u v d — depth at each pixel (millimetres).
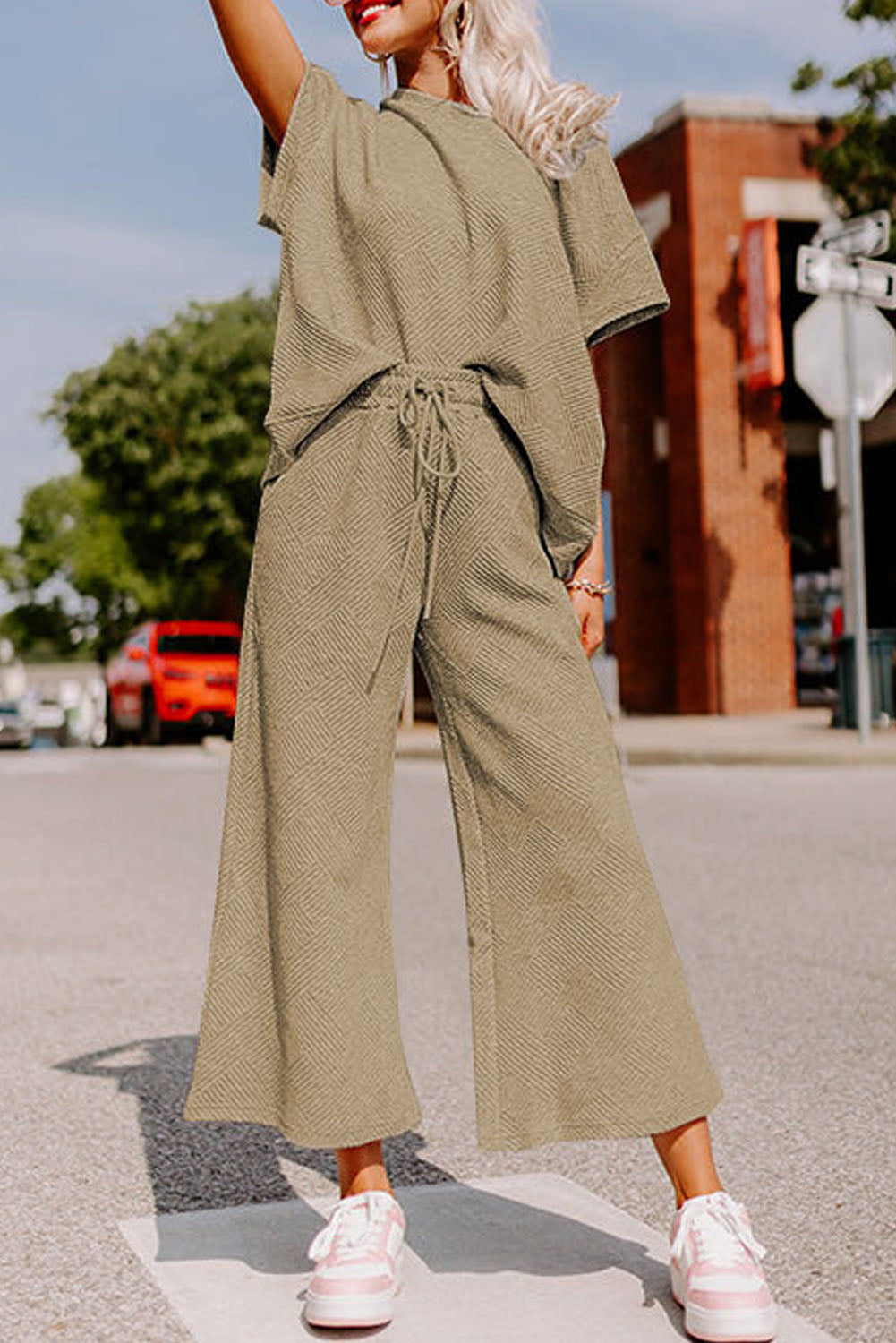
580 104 2203
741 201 19875
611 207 2250
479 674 2139
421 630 2182
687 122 19734
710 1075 2104
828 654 21250
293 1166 2816
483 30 2215
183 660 20812
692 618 20016
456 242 2133
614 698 18500
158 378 26922
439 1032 3871
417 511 2104
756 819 8422
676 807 9203
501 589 2135
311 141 2154
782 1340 1965
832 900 5773
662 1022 2088
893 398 20484
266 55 2133
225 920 2203
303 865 2117
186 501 26797
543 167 2211
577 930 2107
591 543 2281
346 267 2156
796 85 15898
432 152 2176
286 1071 2115
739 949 4871
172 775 14203
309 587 2133
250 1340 2010
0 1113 3184
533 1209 2492
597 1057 2090
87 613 63781
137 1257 2336
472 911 2172
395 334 2139
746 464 19891
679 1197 2102
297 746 2131
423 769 13836
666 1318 2033
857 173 16188
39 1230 2477
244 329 27000
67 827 9305
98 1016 4090
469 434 2121
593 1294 2117
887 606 21438
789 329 20266
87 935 5398
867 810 8625
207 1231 2447
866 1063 3473
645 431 21297
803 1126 2996
